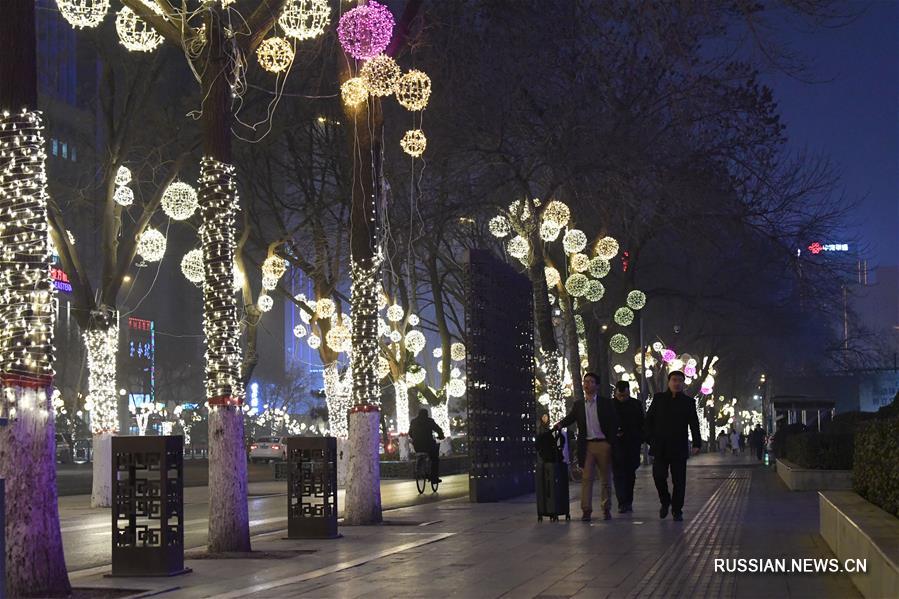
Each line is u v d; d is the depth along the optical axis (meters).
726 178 31.92
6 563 10.39
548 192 29.42
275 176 39.97
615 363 62.00
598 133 28.05
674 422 17.31
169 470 11.98
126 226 48.69
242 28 15.40
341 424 36.66
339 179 35.91
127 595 10.45
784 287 48.38
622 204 30.61
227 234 14.62
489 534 15.67
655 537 14.49
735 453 75.12
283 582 10.97
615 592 9.56
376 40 15.08
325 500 15.85
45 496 10.58
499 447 24.58
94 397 26.00
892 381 61.34
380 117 19.09
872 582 8.37
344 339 34.25
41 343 10.77
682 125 30.09
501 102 28.62
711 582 10.04
